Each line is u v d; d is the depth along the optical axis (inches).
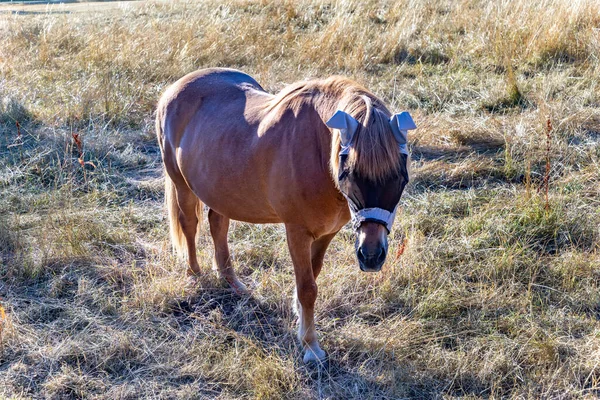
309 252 130.4
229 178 136.1
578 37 325.1
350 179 104.0
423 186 210.5
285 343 141.3
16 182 223.0
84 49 380.5
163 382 129.6
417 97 289.1
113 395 125.7
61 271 169.5
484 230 178.7
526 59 321.4
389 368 129.8
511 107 269.9
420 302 149.0
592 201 191.2
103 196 214.7
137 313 150.6
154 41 370.3
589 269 157.3
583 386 121.3
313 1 445.7
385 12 414.9
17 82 331.9
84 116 280.1
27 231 189.8
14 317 148.9
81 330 146.3
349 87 116.9
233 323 149.6
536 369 127.0
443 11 420.5
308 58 344.5
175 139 156.9
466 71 316.5
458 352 132.9
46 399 125.0
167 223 199.0
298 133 121.1
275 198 126.9
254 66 345.7
